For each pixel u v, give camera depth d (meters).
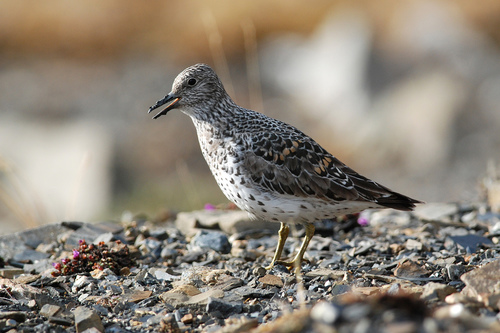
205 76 7.82
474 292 5.64
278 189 7.26
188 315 6.04
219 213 10.08
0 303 6.48
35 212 12.28
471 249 7.85
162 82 27.08
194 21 31.22
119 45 31.23
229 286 6.85
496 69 22.55
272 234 9.26
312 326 4.41
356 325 4.09
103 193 17.98
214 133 7.77
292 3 31.00
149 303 6.44
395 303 4.27
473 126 20.56
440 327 4.12
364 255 7.96
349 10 28.03
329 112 24.11
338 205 7.32
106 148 18.84
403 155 20.67
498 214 9.57
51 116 23.77
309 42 28.81
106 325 5.99
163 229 9.66
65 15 32.22
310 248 8.47
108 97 25.66
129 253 8.01
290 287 6.78
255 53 28.41
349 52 24.78
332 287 6.57
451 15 25.59
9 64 29.98
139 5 32.53
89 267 7.57
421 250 7.90
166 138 21.36
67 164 18.55
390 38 24.69
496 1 28.02
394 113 21.92
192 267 7.68
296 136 7.52
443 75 22.56
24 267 8.04
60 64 29.92
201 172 19.55
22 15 32.09
